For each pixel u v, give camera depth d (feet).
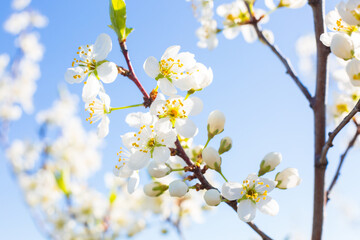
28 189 2.02
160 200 1.49
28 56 2.59
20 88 2.51
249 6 1.09
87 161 2.33
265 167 0.86
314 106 0.94
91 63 0.86
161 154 0.84
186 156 0.85
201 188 0.85
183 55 0.86
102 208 1.80
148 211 1.55
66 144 2.31
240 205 0.83
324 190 0.90
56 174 1.75
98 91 0.85
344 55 0.79
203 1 1.25
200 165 0.89
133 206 1.80
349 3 0.79
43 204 1.97
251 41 1.23
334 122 1.05
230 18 1.23
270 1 1.10
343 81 1.02
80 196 1.81
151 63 0.84
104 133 0.85
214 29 1.25
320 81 0.94
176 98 0.85
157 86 0.84
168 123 0.84
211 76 0.86
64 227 1.77
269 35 1.20
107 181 1.85
